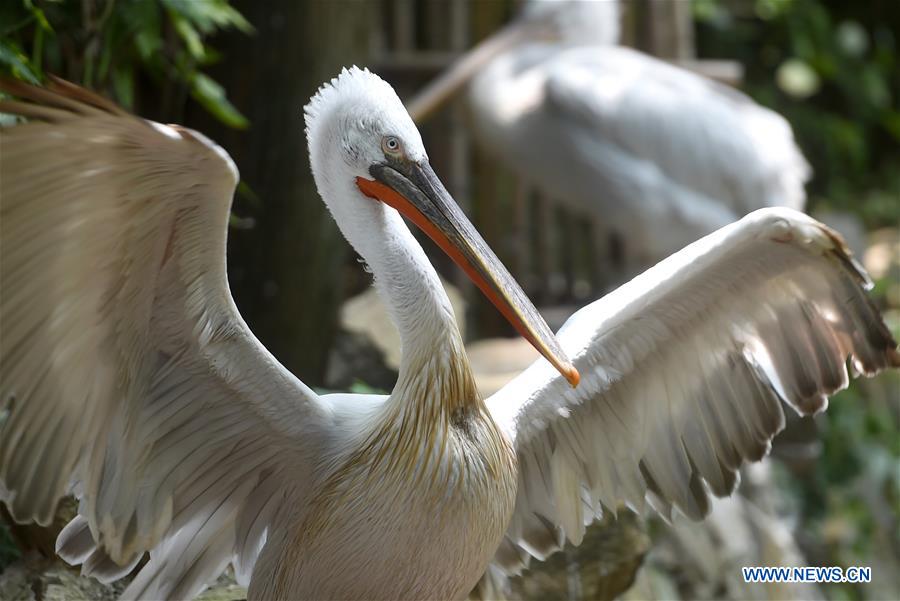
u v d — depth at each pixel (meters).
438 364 7.83
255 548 8.52
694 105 16.67
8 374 7.16
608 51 17.16
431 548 7.84
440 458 7.75
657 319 8.73
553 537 9.32
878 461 20.31
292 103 13.21
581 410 8.96
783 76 26.28
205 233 7.25
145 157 6.75
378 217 8.09
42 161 6.53
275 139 13.21
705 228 16.53
